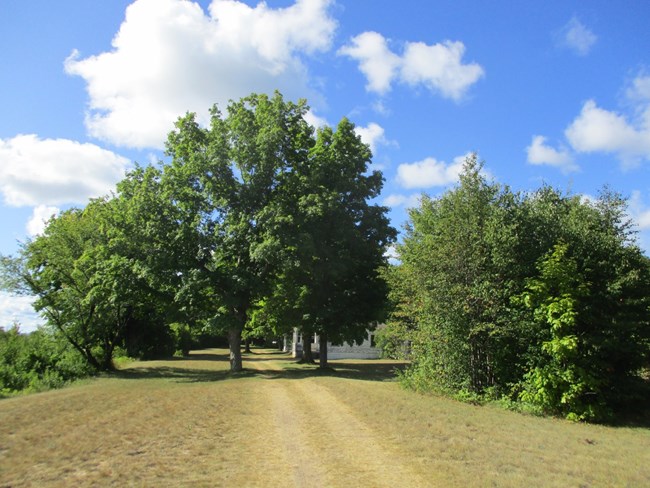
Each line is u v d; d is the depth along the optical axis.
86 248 32.81
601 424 15.51
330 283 34.66
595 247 17.55
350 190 34.03
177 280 29.64
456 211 19.00
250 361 47.66
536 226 18.66
